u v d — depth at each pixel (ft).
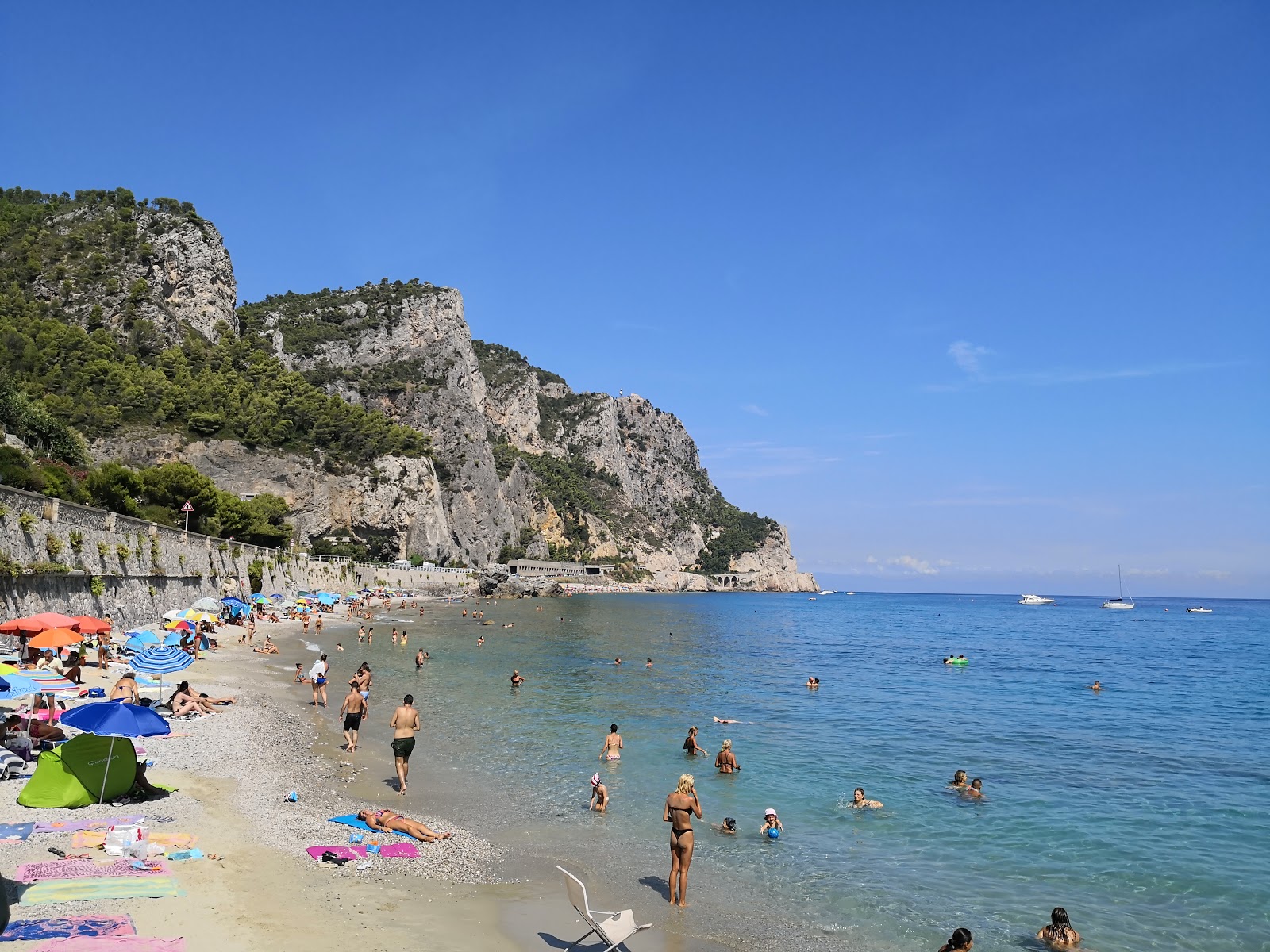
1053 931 43.73
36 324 356.38
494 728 98.78
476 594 529.86
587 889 48.32
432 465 554.05
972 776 82.43
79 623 94.38
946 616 546.26
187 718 89.92
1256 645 295.69
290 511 411.54
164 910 37.76
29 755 60.54
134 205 478.59
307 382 515.50
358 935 38.32
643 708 119.34
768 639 278.05
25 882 39.34
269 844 49.60
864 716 118.83
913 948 42.55
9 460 185.47
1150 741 104.32
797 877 52.54
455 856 51.78
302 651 175.52
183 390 382.83
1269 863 57.57
